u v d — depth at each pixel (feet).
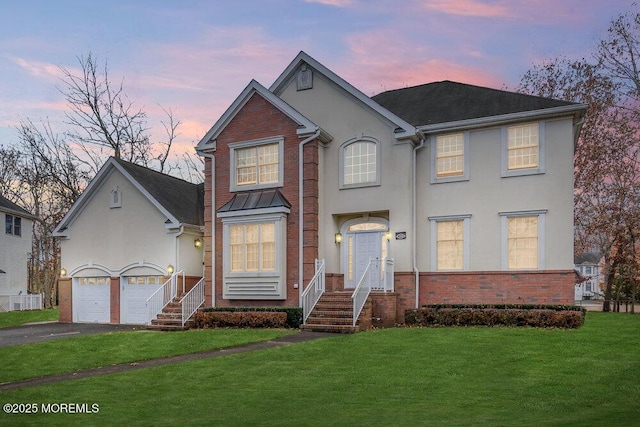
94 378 36.88
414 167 67.00
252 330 59.41
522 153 63.21
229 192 70.85
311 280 62.49
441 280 64.85
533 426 22.99
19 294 123.75
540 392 30.53
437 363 38.58
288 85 74.23
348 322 57.21
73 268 86.28
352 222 69.36
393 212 65.82
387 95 80.28
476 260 63.87
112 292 82.64
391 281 64.18
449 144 66.95
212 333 57.67
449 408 27.63
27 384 35.99
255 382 34.91
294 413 27.30
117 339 55.62
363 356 41.83
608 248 108.47
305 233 65.72
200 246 82.74
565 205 60.49
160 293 73.92
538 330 51.93
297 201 66.69
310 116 71.82
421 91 78.13
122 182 83.35
